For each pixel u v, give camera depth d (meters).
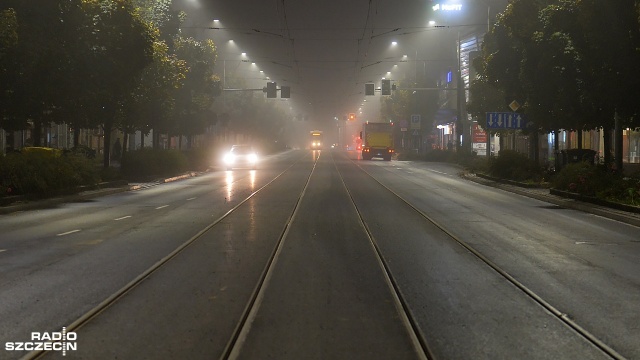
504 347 6.61
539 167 32.66
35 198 22.03
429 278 9.99
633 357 6.35
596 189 21.98
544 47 27.89
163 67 35.59
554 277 10.13
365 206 20.88
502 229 15.68
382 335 7.00
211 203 21.80
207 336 6.91
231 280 9.73
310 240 13.68
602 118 27.64
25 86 24.20
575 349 6.57
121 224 16.30
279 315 7.79
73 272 10.27
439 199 23.75
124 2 29.41
